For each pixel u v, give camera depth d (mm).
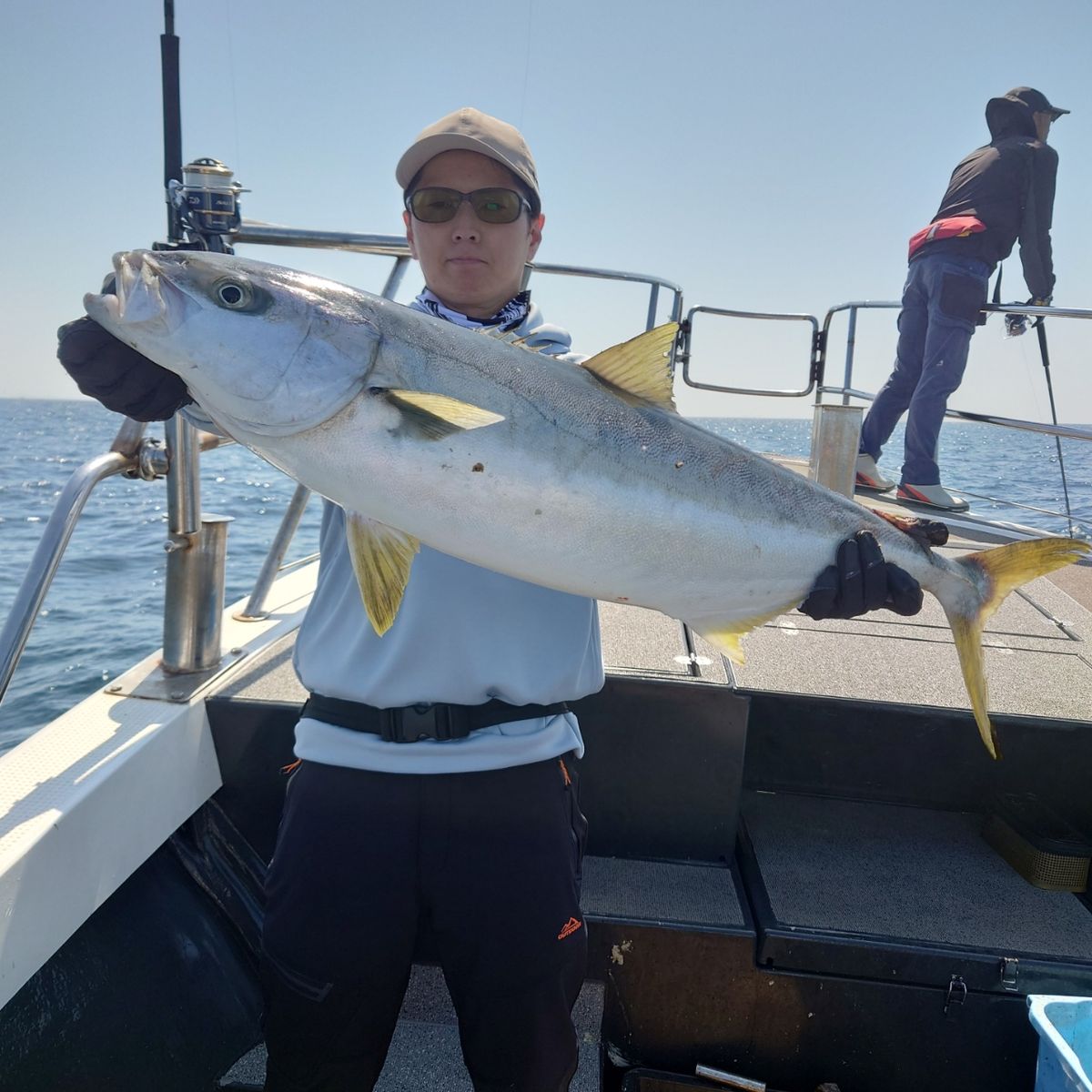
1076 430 4633
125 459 2078
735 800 2289
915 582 1922
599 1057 1913
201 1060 1866
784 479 1940
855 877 2307
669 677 2273
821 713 2551
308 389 1597
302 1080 1556
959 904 2205
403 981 1585
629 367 1800
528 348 1811
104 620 8031
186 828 2230
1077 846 2281
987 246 4727
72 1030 1658
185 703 2213
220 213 2229
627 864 2303
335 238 2492
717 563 1844
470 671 1620
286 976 1529
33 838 1608
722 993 2053
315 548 11477
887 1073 2029
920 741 2561
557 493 1672
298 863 1575
